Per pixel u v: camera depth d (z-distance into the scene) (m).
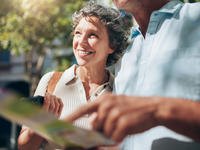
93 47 1.95
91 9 2.00
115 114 0.79
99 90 2.00
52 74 2.05
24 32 6.87
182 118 0.79
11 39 7.02
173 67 1.23
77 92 1.95
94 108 0.84
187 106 0.80
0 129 12.39
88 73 2.01
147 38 1.47
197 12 1.30
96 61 1.98
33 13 6.20
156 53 1.33
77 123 1.82
